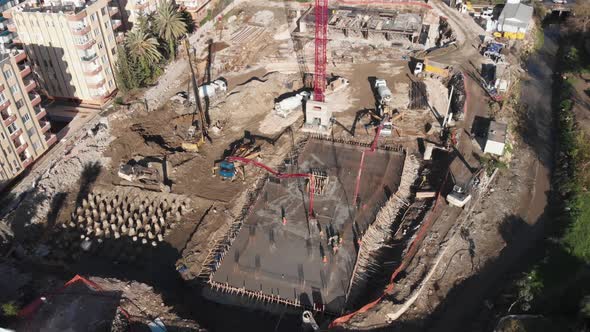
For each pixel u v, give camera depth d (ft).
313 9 397.80
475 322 172.35
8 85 214.07
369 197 223.71
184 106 284.41
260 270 189.98
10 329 156.76
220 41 361.71
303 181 233.96
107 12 276.82
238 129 270.26
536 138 264.31
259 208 218.79
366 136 263.90
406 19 372.79
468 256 196.24
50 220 213.87
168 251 202.39
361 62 333.42
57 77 278.46
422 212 214.69
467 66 322.75
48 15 254.68
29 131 230.07
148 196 225.76
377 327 167.94
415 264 188.55
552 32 395.96
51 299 169.78
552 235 203.82
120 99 282.97
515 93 297.74
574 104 281.54
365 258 195.42
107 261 197.67
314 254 196.44
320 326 168.55
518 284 178.50
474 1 418.92
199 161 246.27
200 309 177.47
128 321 163.43
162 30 319.68
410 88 302.04
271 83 298.97
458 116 268.82
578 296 175.63
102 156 244.01
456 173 232.12
